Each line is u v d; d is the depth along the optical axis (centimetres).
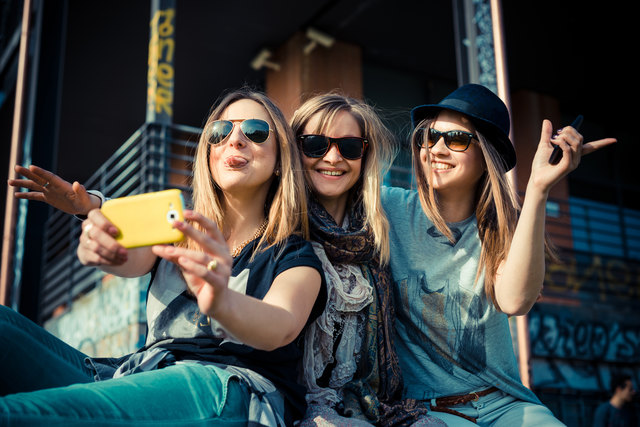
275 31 1118
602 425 730
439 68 1257
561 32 1134
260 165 181
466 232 227
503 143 225
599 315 914
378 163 214
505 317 226
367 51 1200
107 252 134
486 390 223
